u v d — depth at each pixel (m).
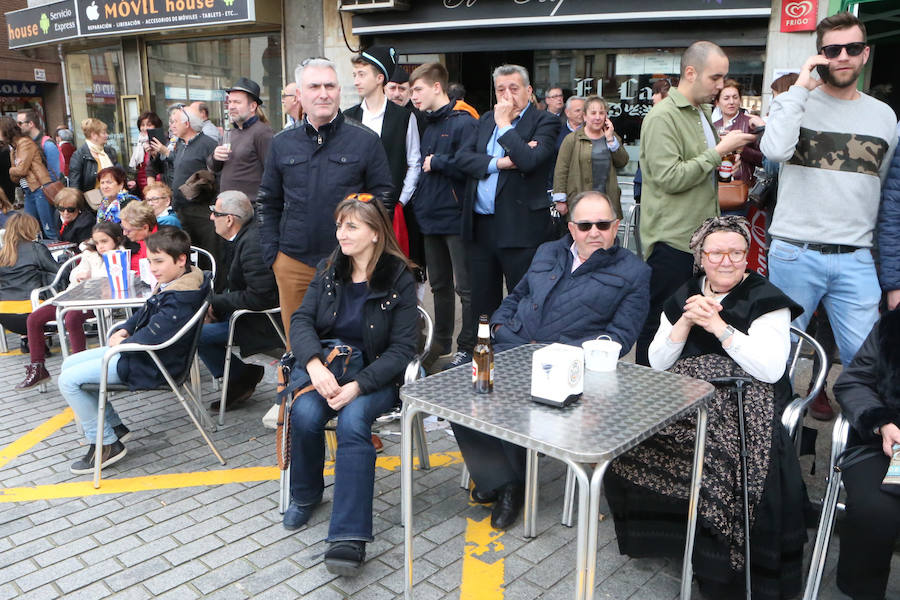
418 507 3.25
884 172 3.15
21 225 5.27
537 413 2.16
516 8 7.38
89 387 3.52
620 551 2.74
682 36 6.82
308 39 9.12
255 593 2.64
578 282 3.16
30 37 12.42
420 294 5.12
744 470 2.39
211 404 4.42
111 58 12.03
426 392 2.36
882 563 2.33
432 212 4.85
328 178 3.69
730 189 4.00
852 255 3.15
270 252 3.87
